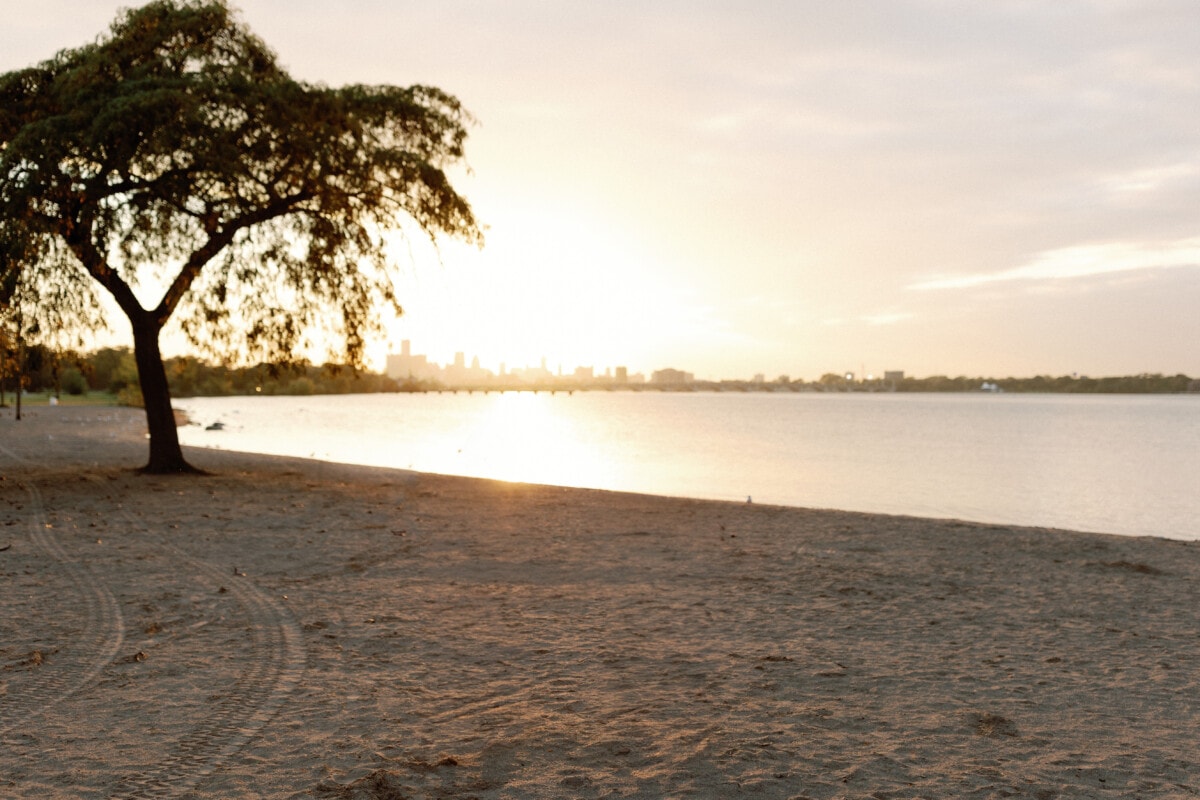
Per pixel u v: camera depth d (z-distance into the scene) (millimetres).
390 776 4637
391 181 19672
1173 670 6750
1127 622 8375
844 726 5477
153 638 7398
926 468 41656
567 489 20594
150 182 18219
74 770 4680
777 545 12945
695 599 9281
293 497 17953
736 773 4711
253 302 20375
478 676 6500
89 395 131125
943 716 5676
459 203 20094
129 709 5664
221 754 4930
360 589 9523
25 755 4883
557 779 4629
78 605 8539
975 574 10812
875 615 8609
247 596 9047
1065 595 9602
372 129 19641
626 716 5633
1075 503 28109
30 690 6008
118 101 16578
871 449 57500
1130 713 5762
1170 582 10367
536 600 9148
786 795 4445
